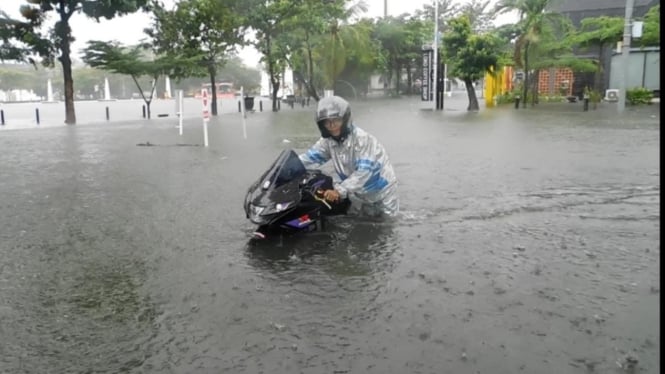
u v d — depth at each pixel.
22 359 2.83
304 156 5.56
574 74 36.06
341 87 46.25
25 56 23.02
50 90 70.88
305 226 4.96
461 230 5.03
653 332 2.91
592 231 4.93
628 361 2.62
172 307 3.43
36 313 3.41
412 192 6.84
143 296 3.63
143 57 31.78
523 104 30.36
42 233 5.32
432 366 2.62
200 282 3.85
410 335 2.94
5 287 3.88
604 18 30.05
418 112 26.64
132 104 51.91
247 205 4.98
